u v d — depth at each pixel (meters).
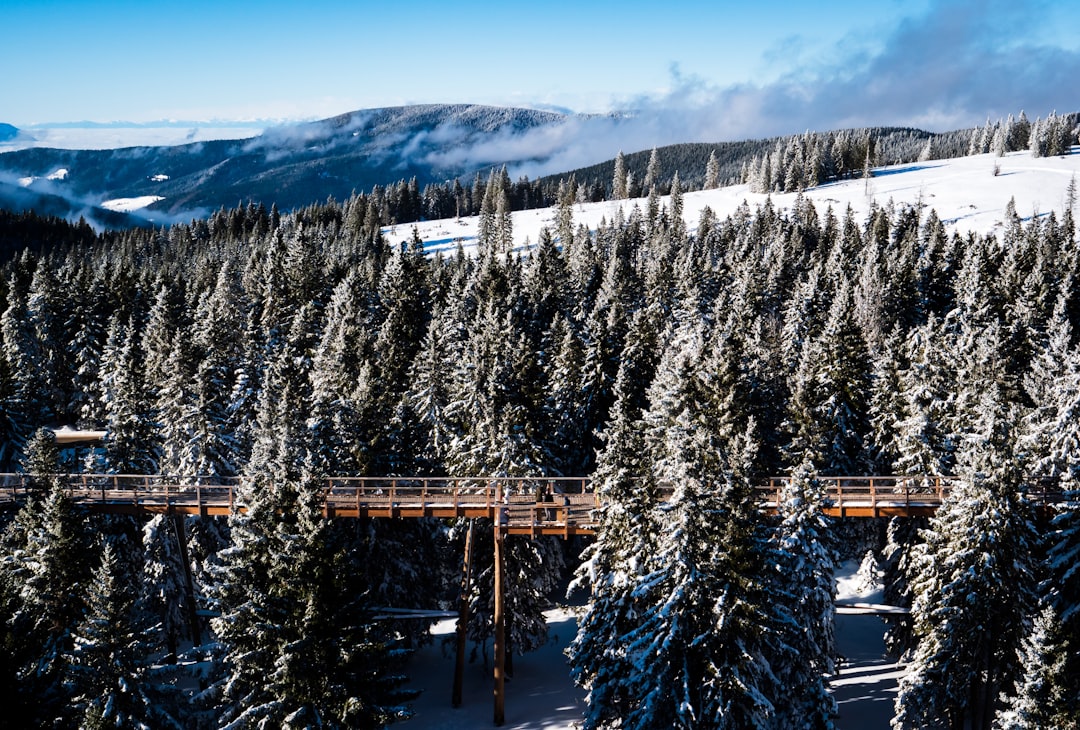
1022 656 25.80
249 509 27.81
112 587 25.59
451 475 43.50
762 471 38.19
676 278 91.38
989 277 85.75
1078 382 36.69
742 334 58.41
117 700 25.09
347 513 34.72
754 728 25.89
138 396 46.31
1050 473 35.88
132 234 196.25
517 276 99.12
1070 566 27.97
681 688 25.50
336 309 77.75
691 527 24.70
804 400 45.66
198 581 39.72
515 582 37.22
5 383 52.41
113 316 85.12
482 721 33.75
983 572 27.52
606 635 29.02
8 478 39.97
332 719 25.58
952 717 29.72
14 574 29.84
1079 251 89.88
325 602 26.08
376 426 40.84
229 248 156.25
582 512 34.00
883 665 37.78
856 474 48.31
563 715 34.03
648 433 37.69
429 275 96.94
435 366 50.09
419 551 41.34
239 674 26.16
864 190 191.38
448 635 39.53
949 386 46.44
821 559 27.59
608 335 54.84
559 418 52.34
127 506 36.31
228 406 52.78
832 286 87.19
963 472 29.08
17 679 23.95
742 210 154.62
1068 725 23.80
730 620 24.61
